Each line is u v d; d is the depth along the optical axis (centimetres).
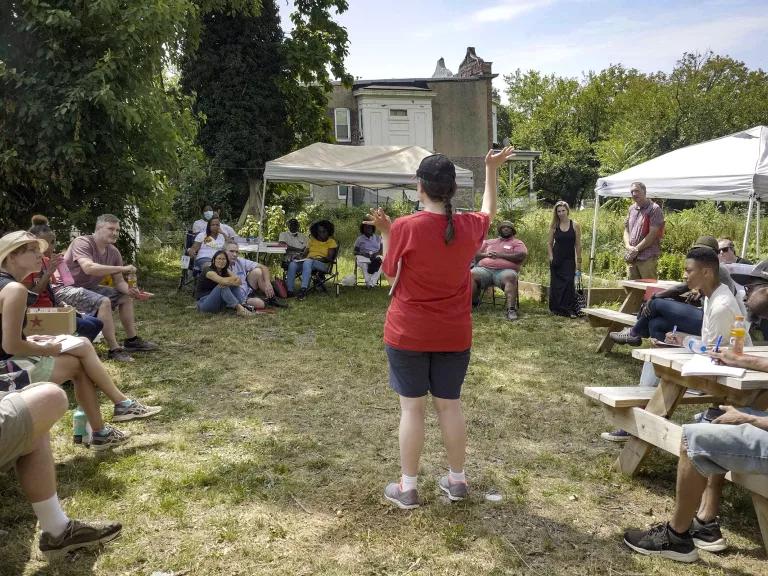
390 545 308
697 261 382
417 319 318
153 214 1221
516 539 317
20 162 977
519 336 796
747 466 274
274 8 2216
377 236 1180
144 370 602
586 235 1617
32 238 353
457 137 3516
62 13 938
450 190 311
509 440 450
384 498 354
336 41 2178
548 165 4106
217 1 1622
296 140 2341
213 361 641
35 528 313
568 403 535
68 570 281
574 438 456
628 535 312
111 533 302
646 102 3984
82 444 420
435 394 341
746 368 316
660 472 396
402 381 330
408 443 335
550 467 404
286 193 2366
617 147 3162
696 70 4838
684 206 2858
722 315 374
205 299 894
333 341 739
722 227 1608
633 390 401
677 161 842
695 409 515
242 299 914
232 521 326
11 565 283
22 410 259
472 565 293
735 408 319
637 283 750
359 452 421
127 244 1170
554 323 878
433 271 312
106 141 1023
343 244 1822
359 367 628
